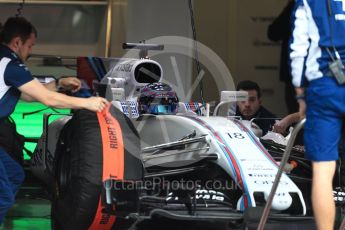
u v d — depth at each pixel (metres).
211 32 32.31
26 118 32.56
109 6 35.03
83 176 15.89
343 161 17.86
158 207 15.73
